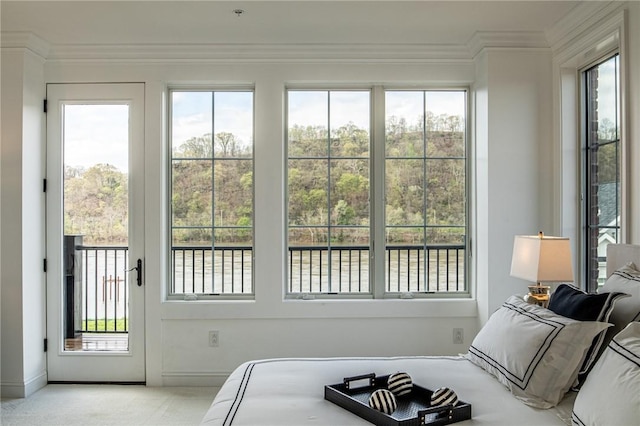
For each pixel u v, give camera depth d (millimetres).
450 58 3875
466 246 3990
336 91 3979
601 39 2963
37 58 3752
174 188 3982
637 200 2631
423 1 3064
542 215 3635
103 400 3500
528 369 2020
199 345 3850
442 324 3875
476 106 3865
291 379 2197
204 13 3232
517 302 2455
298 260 3977
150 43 3777
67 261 3936
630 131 2695
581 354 1988
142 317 3873
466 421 1779
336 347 3861
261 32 3580
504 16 3305
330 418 1782
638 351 1635
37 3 3066
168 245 3973
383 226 3973
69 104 3912
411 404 1926
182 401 3482
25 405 3396
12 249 3574
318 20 3363
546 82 3637
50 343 3873
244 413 1819
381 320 3869
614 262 2605
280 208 3869
